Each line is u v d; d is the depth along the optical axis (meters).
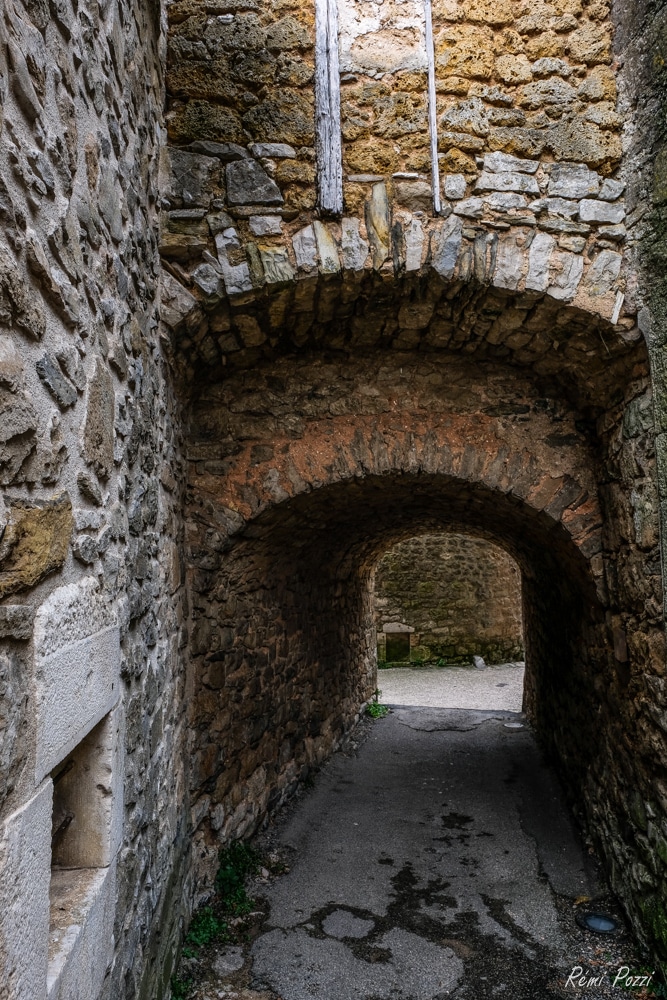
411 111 2.63
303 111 2.60
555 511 3.11
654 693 2.52
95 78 1.61
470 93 2.63
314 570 4.67
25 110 1.16
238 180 2.55
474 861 3.48
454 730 6.09
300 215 2.58
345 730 5.64
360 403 3.21
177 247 2.50
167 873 2.33
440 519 5.04
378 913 2.97
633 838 2.82
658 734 2.52
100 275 1.64
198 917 2.80
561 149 2.63
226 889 3.06
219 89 2.58
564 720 4.31
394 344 3.16
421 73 2.64
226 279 2.52
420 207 2.60
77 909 1.37
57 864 1.54
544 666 5.03
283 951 2.67
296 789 4.38
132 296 2.00
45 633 1.15
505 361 3.18
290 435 3.19
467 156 2.62
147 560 2.13
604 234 2.62
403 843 3.70
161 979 2.18
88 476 1.48
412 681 9.35
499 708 7.30
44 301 1.23
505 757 5.22
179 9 2.60
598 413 3.03
